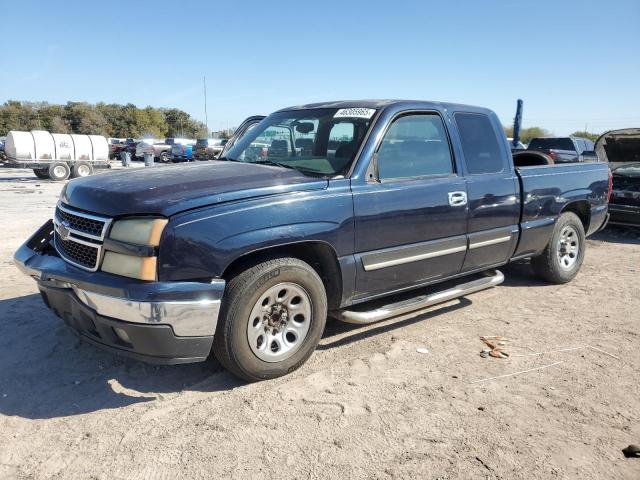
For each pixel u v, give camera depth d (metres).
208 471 2.59
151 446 2.78
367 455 2.73
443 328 4.58
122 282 3.00
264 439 2.86
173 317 2.99
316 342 3.71
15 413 3.09
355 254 3.81
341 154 3.98
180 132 95.44
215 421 3.03
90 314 3.11
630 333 4.51
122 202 3.15
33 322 4.48
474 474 2.60
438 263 4.42
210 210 3.15
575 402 3.32
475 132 4.84
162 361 3.12
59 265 3.37
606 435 2.96
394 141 4.13
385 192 3.92
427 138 4.39
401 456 2.73
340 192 3.68
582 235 6.07
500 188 4.88
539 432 2.97
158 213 3.03
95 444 2.80
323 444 2.82
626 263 7.18
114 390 3.39
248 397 3.30
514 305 5.25
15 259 3.77
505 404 3.28
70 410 3.14
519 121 15.88
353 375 3.63
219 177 3.54
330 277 3.82
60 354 3.88
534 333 4.49
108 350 3.25
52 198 14.37
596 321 4.80
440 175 4.41
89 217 3.23
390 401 3.28
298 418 3.07
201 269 3.08
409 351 4.06
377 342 4.24
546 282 6.05
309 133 4.33
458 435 2.93
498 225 4.93
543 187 5.38
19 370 3.62
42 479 2.52
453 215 4.43
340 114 4.27
